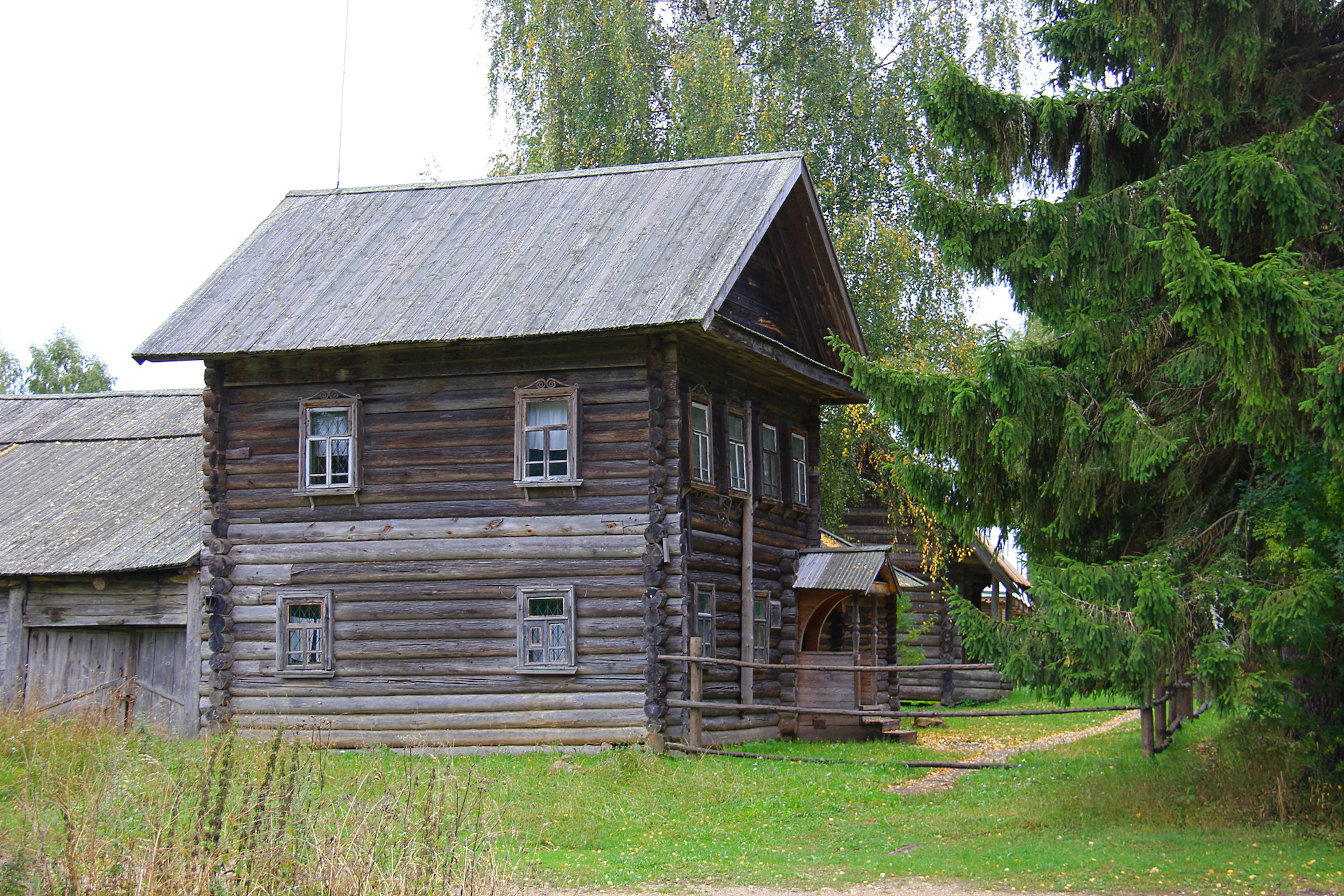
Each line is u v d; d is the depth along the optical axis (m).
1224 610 12.52
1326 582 11.63
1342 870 10.61
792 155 21.84
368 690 19.73
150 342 20.45
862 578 22.16
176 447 27.03
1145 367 14.14
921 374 14.12
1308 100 13.92
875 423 29.33
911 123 30.84
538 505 19.42
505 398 19.77
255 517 20.52
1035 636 12.67
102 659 22.44
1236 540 13.10
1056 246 13.85
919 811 14.26
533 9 31.06
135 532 23.08
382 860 9.24
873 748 19.89
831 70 31.02
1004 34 30.12
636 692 18.73
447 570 19.64
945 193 14.48
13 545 23.22
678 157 30.53
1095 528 14.95
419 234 22.48
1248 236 13.40
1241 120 14.05
